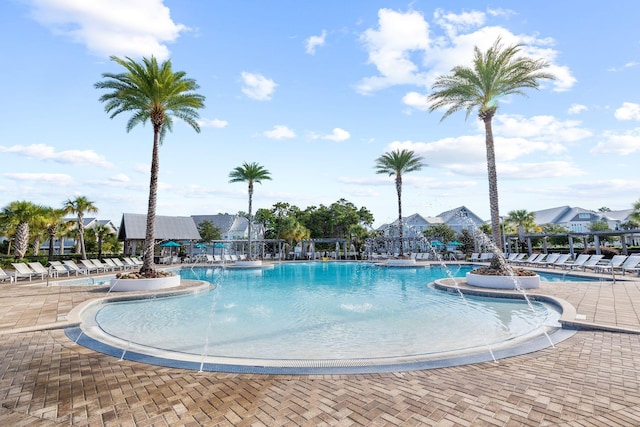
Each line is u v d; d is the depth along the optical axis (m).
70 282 16.45
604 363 4.46
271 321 7.97
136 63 13.97
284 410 3.26
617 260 15.67
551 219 54.56
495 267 13.29
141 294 11.30
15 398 3.56
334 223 48.78
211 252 42.91
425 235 41.03
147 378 4.15
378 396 3.57
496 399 3.44
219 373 4.33
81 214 31.66
